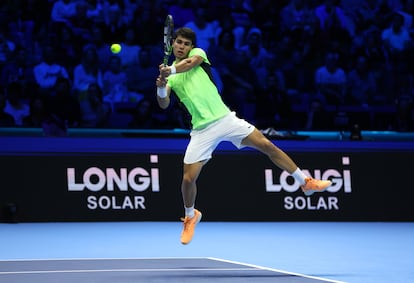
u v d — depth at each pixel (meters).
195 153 9.55
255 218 17.55
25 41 20.64
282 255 11.22
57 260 10.10
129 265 9.51
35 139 16.88
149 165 17.31
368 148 18.23
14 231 14.90
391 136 19.94
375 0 23.39
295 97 21.47
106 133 18.84
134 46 20.84
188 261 10.03
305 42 22.22
